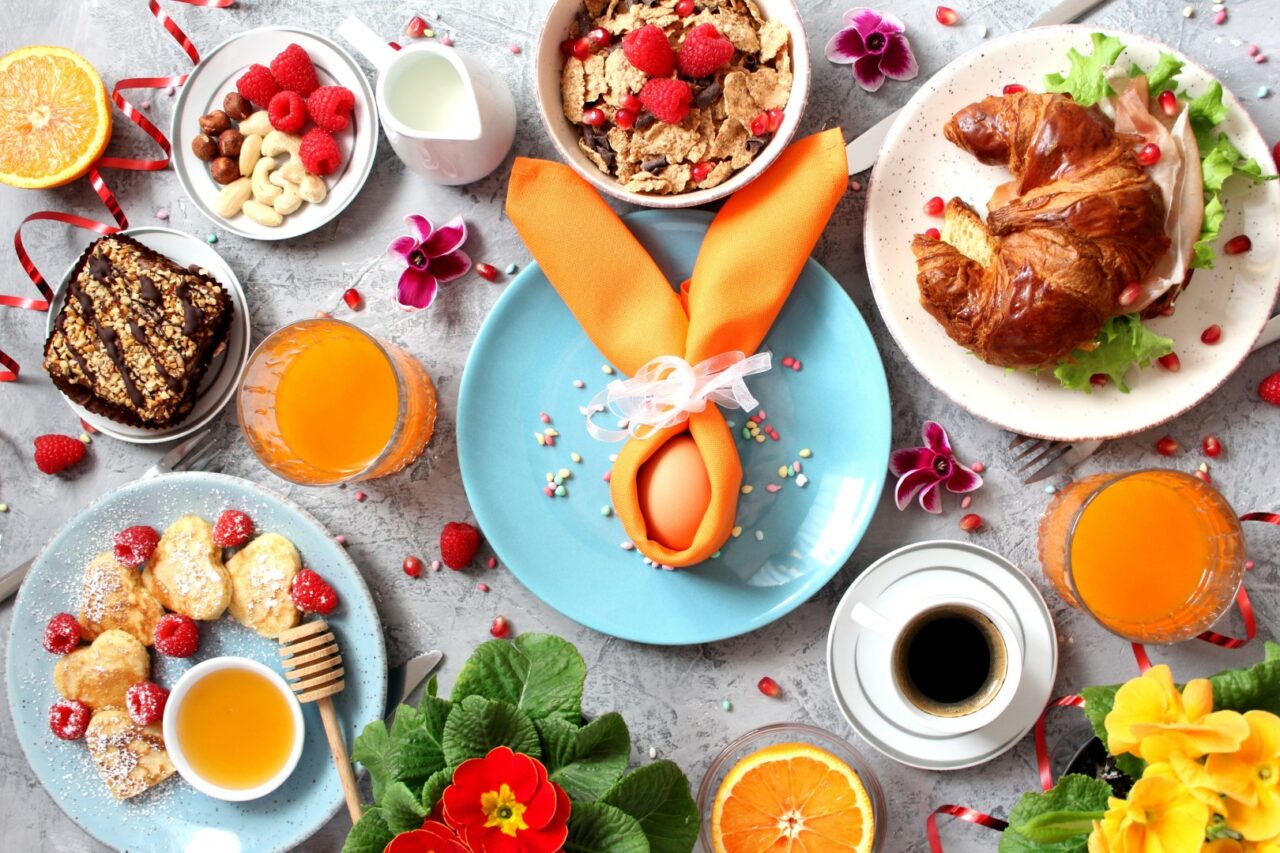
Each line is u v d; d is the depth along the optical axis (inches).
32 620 42.7
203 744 41.8
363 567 43.2
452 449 43.2
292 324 40.0
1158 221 38.2
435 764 34.9
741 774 40.4
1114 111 39.1
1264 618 41.4
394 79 40.3
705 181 40.0
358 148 42.5
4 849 44.2
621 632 41.2
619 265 40.6
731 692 42.3
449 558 42.2
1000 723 40.5
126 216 43.8
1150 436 41.7
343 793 42.1
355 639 41.8
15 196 44.1
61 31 43.8
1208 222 38.6
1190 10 40.9
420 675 42.8
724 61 39.0
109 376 41.7
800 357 41.3
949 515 42.1
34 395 43.9
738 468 39.9
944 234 40.7
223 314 41.9
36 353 43.8
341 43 43.0
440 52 39.4
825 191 40.0
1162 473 38.6
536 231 40.6
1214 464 41.6
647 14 39.8
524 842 33.0
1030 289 38.1
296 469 40.9
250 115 42.7
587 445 42.0
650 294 40.7
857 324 40.5
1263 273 39.6
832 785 40.1
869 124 42.1
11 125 42.8
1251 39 40.9
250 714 41.9
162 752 42.4
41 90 42.9
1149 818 32.2
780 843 40.3
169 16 43.4
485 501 41.4
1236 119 39.2
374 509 43.2
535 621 42.9
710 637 40.9
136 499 42.3
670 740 42.4
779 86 39.8
